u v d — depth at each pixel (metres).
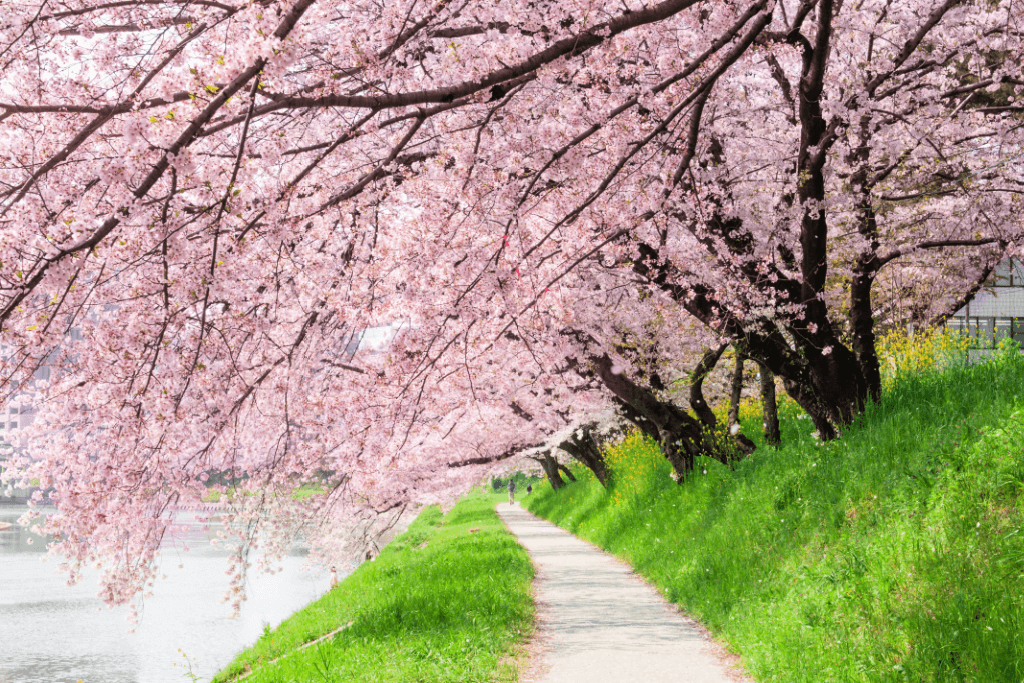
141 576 7.49
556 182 7.48
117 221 5.00
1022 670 4.63
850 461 9.34
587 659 7.79
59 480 7.36
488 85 5.69
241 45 4.64
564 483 40.59
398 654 8.09
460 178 6.96
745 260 11.22
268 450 9.11
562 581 13.75
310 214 6.24
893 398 10.59
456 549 18.69
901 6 12.18
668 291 11.68
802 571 8.02
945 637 5.21
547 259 7.72
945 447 7.55
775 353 11.70
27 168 5.91
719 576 10.20
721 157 12.30
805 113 10.24
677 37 8.27
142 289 5.80
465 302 7.05
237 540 9.19
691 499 14.43
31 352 5.40
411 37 6.73
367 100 5.33
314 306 7.74
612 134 7.62
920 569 6.08
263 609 21.03
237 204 5.57
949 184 14.16
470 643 8.29
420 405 8.76
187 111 4.86
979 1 12.19
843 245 12.41
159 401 6.34
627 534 17.78
